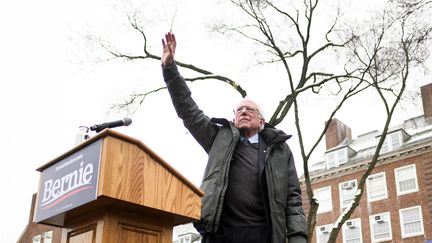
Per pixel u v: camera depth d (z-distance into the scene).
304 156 12.27
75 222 2.06
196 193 2.05
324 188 34.06
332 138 37.62
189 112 2.87
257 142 2.97
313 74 13.35
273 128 2.99
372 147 33.72
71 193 1.91
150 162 1.91
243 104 3.04
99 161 1.80
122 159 1.83
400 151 30.69
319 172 34.41
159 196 1.92
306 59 13.06
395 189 30.50
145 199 1.87
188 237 43.47
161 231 2.03
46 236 36.88
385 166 31.45
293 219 2.85
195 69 12.84
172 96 2.83
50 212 2.03
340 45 12.84
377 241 30.33
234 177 2.80
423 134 31.20
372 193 31.64
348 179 32.97
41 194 2.13
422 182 29.33
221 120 2.95
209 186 2.70
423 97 33.22
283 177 2.84
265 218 2.74
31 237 38.00
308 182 12.26
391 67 12.21
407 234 29.08
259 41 13.40
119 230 1.90
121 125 2.72
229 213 2.74
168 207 1.93
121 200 1.79
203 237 2.73
